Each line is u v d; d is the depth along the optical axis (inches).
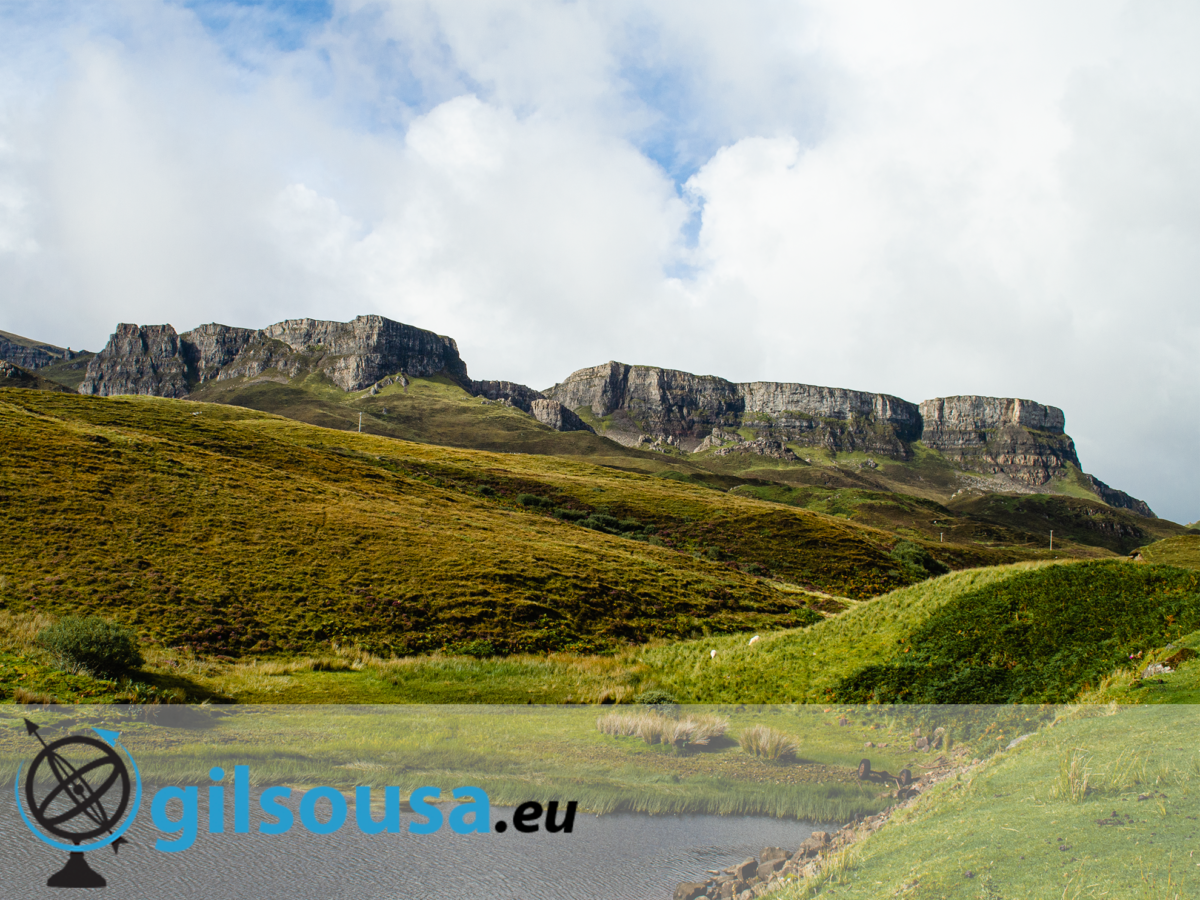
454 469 4987.7
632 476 6417.3
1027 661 912.9
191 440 3700.8
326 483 3189.0
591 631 1836.9
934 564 4028.1
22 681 869.2
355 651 1486.2
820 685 1067.3
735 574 3011.8
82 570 1649.9
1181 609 900.6
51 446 2485.2
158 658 1219.9
